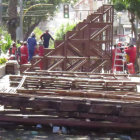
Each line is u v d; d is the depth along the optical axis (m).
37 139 8.45
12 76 11.77
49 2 70.75
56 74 12.88
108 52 18.64
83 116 8.93
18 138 8.49
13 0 35.94
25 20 69.62
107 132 9.09
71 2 76.62
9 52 25.88
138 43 24.12
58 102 8.91
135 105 8.70
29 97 9.11
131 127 8.78
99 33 17.86
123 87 11.17
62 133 8.95
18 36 42.94
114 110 8.74
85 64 17.95
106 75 12.94
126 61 21.27
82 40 17.70
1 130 9.13
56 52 18.00
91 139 8.55
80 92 9.52
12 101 9.12
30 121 9.11
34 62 18.47
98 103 8.82
